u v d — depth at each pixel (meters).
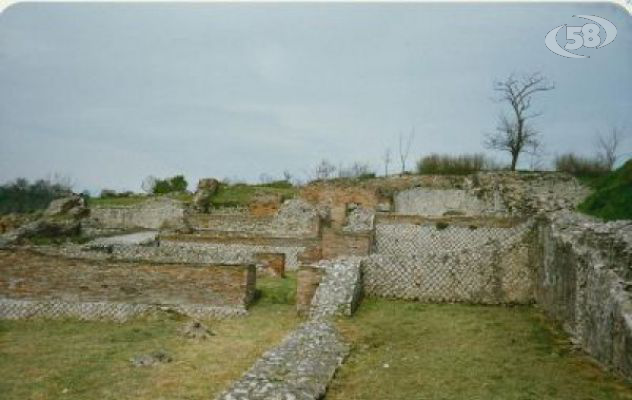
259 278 19.67
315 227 28.94
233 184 44.00
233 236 24.88
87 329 12.98
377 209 34.12
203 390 8.45
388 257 15.43
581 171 37.94
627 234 9.93
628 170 17.94
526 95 49.84
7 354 10.59
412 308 14.06
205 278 14.41
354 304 13.54
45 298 14.55
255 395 7.46
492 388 8.18
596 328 9.73
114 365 9.80
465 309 14.16
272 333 12.30
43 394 8.32
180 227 31.36
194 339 11.73
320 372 8.59
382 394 7.96
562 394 7.92
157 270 14.56
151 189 48.59
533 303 14.83
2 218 31.83
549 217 14.11
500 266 15.09
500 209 33.09
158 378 9.05
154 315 13.96
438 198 35.78
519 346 10.55
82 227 32.62
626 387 8.18
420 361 9.55
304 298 14.12
